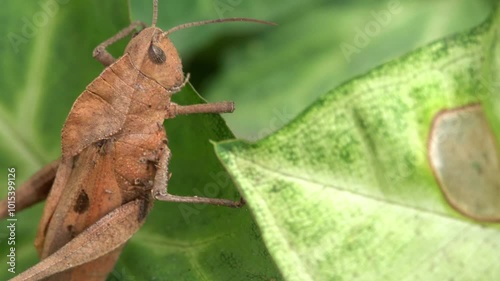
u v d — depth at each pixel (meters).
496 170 0.15
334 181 0.15
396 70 0.15
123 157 0.18
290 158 0.15
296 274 0.15
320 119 0.15
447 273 0.15
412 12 0.21
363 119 0.15
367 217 0.15
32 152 0.19
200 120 0.18
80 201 0.18
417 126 0.15
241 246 0.17
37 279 0.18
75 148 0.18
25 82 0.18
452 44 0.15
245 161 0.15
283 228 0.15
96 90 0.18
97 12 0.18
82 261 0.18
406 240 0.15
